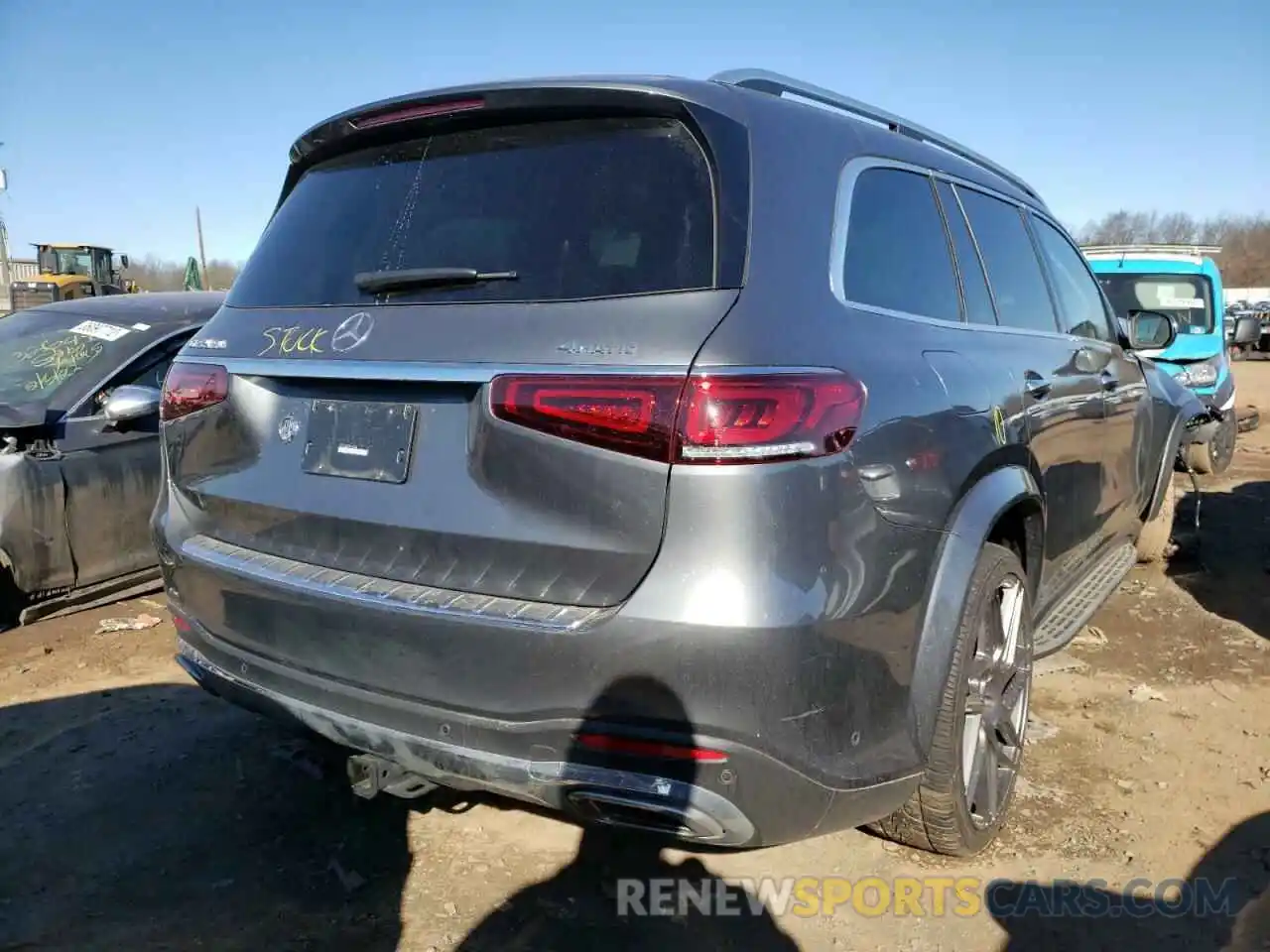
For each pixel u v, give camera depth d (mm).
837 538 1997
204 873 2756
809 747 1967
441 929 2508
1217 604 5156
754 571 1871
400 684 2150
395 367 2209
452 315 2215
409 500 2193
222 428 2605
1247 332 8977
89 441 4605
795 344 2037
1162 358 8930
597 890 2672
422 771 2197
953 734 2471
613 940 2467
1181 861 2809
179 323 5188
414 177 2529
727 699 1870
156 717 3730
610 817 2053
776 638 1869
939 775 2508
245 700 2537
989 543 2719
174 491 2791
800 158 2328
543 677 1964
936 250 2895
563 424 1973
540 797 2059
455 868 2771
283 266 2701
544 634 1944
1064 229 4281
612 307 2043
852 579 2027
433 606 2088
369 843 2898
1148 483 4895
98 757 3418
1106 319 4461
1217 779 3264
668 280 2051
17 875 2738
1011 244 3500
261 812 3068
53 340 4996
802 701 1933
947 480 2363
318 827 2984
